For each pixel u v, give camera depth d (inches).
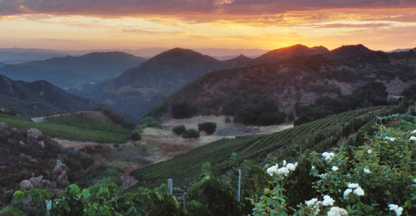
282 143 1146.7
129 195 208.8
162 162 2158.0
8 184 822.5
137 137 2817.4
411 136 215.6
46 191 178.9
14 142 1274.6
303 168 225.6
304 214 144.3
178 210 221.5
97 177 1364.4
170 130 3462.1
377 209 150.6
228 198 243.4
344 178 173.3
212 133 3186.5
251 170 252.4
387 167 172.9
